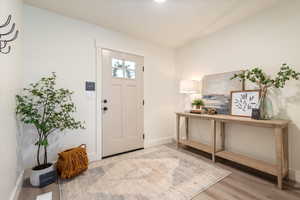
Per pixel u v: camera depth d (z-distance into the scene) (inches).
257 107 81.1
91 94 96.7
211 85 110.0
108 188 65.7
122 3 76.5
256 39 85.7
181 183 69.4
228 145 99.5
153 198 59.0
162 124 136.8
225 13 85.7
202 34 113.4
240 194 61.2
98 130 98.4
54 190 64.2
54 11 83.7
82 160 78.3
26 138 75.4
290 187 65.8
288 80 73.7
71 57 89.7
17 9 65.1
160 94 135.1
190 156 103.3
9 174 52.7
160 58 134.8
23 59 74.9
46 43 81.8
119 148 109.1
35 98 77.8
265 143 82.0
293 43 71.9
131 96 116.3
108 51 104.1
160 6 79.4
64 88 87.0
